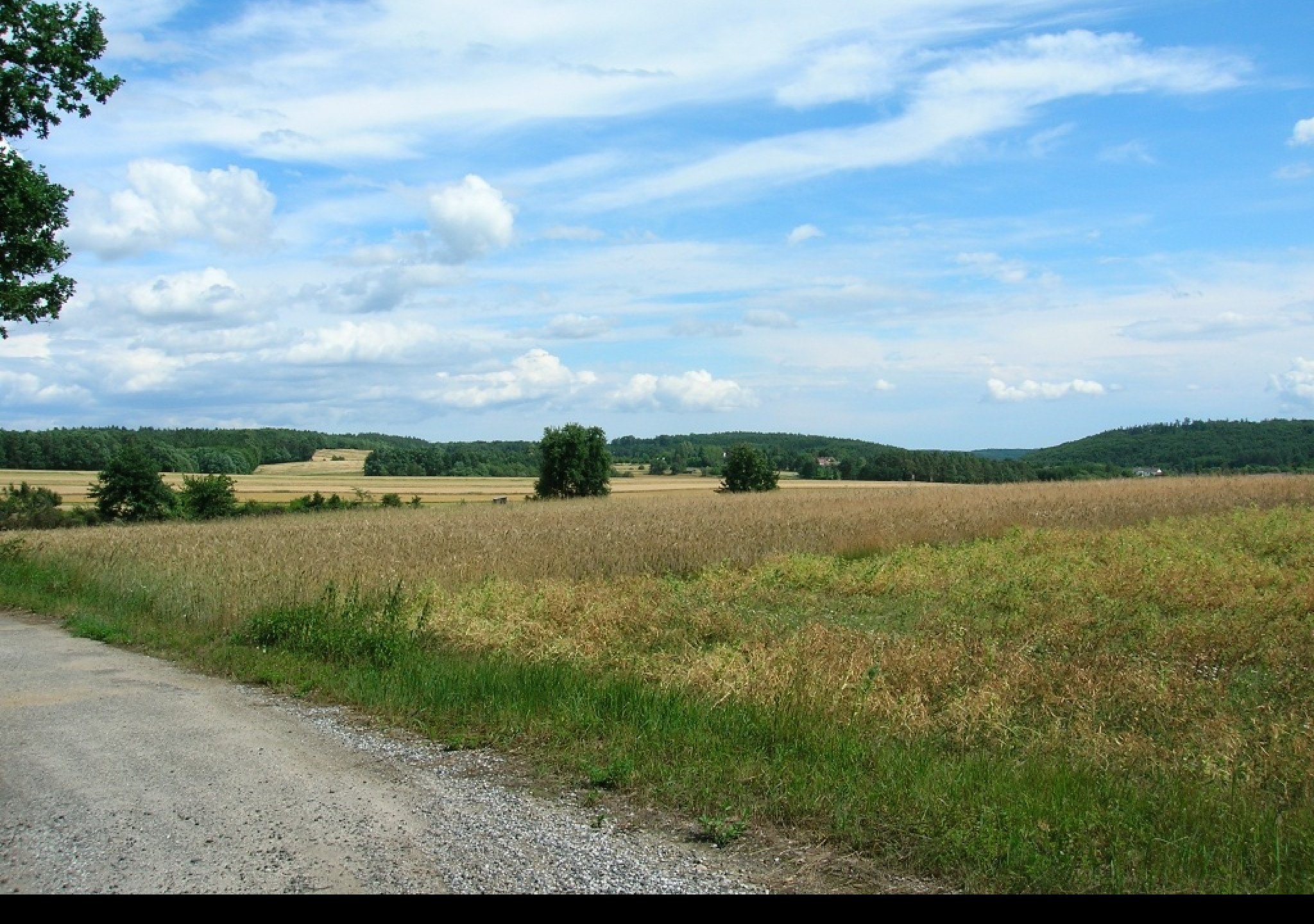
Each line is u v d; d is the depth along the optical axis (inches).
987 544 934.4
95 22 882.8
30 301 877.8
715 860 202.5
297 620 493.0
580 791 251.1
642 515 1409.9
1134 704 339.6
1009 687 353.7
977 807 222.1
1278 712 330.3
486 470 4874.5
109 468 2214.6
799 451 5551.2
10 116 842.8
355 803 239.3
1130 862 194.5
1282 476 2234.3
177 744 298.4
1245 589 577.6
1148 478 2559.1
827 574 749.3
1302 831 208.2
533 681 370.0
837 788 238.8
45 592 728.3
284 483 3895.2
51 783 255.4
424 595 613.9
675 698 333.7
